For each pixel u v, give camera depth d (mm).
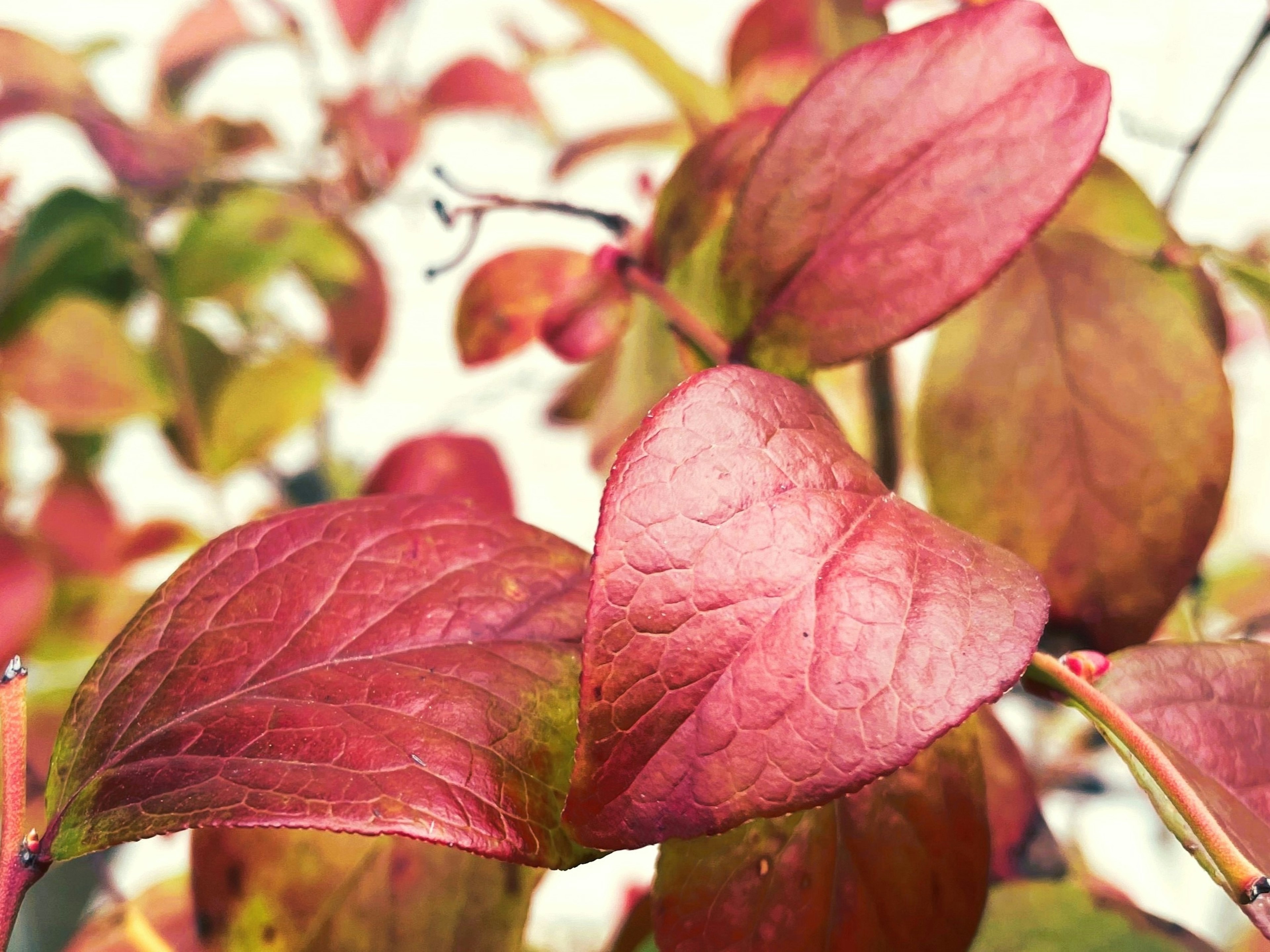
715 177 220
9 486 369
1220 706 183
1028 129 181
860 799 183
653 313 252
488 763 163
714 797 150
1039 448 215
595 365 305
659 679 152
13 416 374
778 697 152
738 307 193
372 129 379
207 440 365
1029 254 218
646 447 158
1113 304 215
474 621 177
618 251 233
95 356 342
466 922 201
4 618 326
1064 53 183
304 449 451
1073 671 184
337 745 162
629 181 459
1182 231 377
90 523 368
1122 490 212
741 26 255
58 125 442
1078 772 341
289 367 370
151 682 171
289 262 358
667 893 179
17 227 353
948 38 186
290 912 200
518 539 187
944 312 182
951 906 182
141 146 345
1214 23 375
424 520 186
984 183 182
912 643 154
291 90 472
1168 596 211
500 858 157
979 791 186
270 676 171
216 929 200
